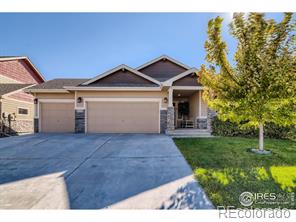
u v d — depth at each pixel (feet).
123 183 13.02
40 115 43.45
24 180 13.73
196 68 40.37
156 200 10.78
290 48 18.61
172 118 39.81
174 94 49.08
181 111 54.24
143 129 40.96
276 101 19.62
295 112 19.94
